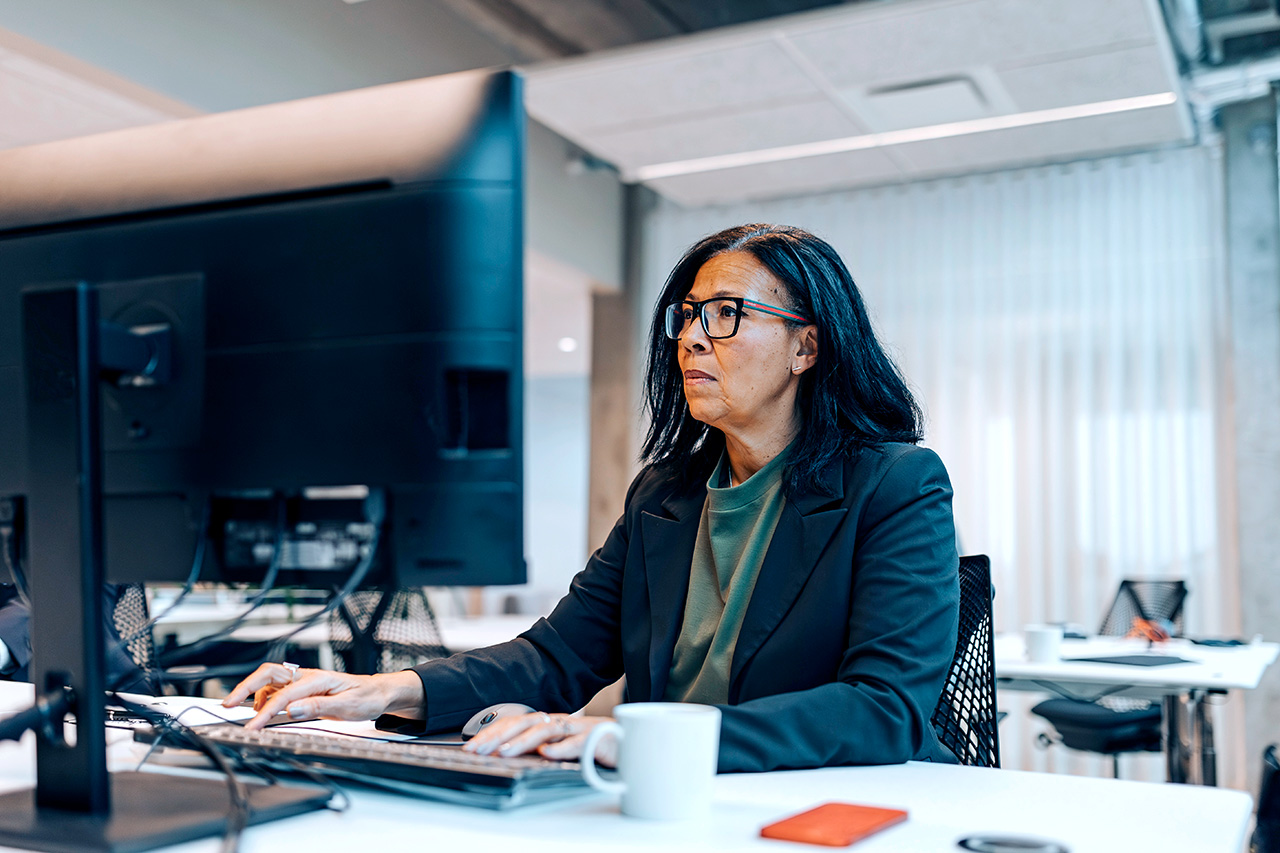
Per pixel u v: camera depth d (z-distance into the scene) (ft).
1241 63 15.57
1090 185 18.97
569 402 37.81
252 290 3.16
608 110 15.92
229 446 3.15
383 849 2.36
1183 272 18.16
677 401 4.90
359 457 3.05
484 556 3.01
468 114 3.08
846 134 16.85
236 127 3.29
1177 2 13.53
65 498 2.68
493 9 13.78
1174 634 14.12
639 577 4.60
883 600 3.82
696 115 16.08
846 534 4.03
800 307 4.44
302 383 3.10
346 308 3.08
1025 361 19.19
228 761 3.10
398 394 3.02
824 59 14.10
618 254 22.45
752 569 4.27
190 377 3.18
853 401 4.46
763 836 2.46
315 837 2.46
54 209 3.41
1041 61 14.07
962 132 16.80
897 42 13.56
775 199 21.38
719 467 4.68
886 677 3.58
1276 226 17.03
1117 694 9.68
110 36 11.88
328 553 3.11
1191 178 18.21
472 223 3.03
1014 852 2.31
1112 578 18.21
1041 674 9.34
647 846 2.39
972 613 5.07
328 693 3.69
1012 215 19.53
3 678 5.18
